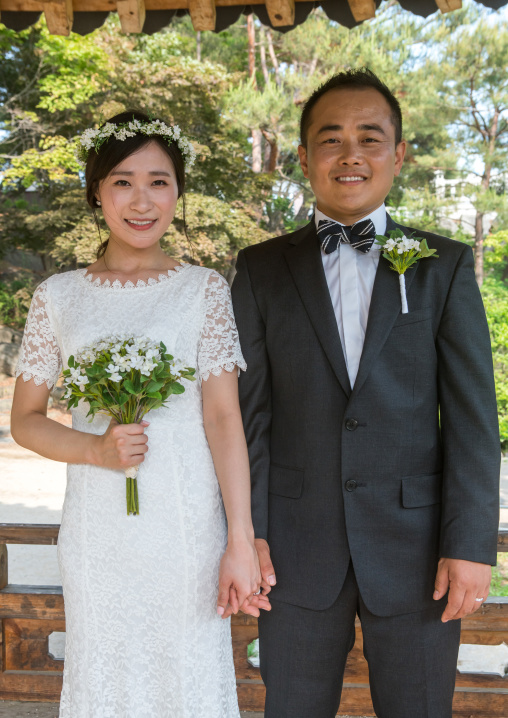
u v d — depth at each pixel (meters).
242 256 2.08
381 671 1.86
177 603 1.83
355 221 1.96
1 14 2.69
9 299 14.38
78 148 1.90
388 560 1.81
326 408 1.83
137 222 1.86
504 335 12.38
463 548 1.71
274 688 1.89
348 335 1.86
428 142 14.85
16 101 13.64
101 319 1.86
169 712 1.83
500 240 14.80
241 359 1.91
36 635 2.62
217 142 12.98
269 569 1.85
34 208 14.38
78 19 2.73
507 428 10.92
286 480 1.89
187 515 1.83
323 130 1.88
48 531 2.58
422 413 1.83
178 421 1.85
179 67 12.61
